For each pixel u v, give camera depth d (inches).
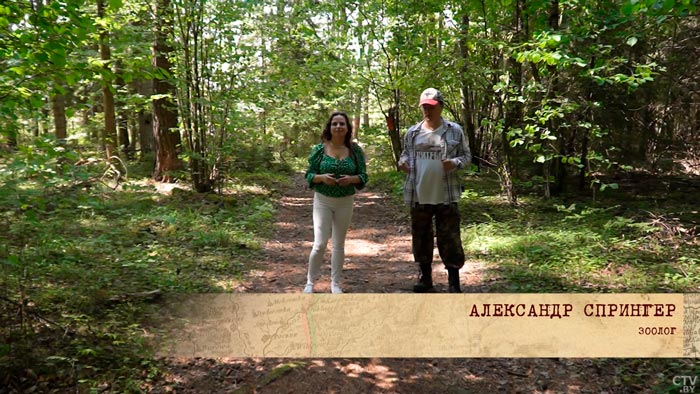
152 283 201.9
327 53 462.9
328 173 184.9
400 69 480.4
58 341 142.7
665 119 394.3
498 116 378.9
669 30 364.8
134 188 169.9
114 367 133.9
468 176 515.8
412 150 188.9
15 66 153.4
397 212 402.3
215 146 425.7
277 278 226.7
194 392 127.3
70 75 163.5
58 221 179.6
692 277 207.9
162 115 484.4
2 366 123.6
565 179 431.8
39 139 144.1
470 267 238.5
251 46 409.7
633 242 266.5
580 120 365.7
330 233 193.2
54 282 187.3
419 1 403.9
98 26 244.5
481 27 377.4
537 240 273.4
